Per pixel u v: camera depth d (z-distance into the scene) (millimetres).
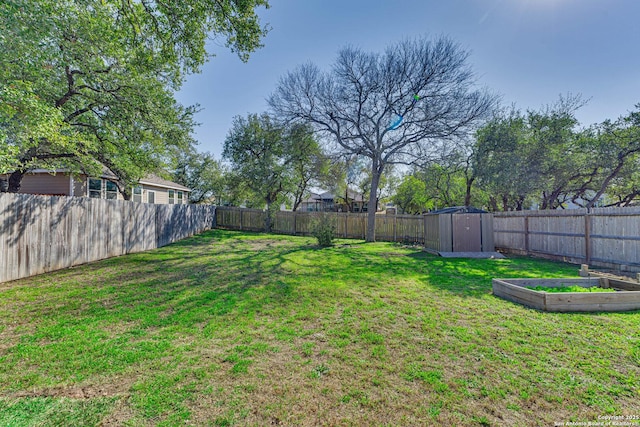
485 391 2117
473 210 9859
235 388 2145
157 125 8750
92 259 7535
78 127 8320
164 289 4902
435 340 2969
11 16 4395
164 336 3055
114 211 8414
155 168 10742
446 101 12195
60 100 7359
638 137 9914
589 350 2719
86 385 2170
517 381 2236
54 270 6379
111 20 6246
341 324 3414
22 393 2066
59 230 6531
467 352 2711
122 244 8742
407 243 13273
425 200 21875
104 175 13070
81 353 2658
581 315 3621
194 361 2535
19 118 5492
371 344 2891
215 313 3750
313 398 2035
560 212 8398
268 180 16703
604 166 11539
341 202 27938
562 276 5980
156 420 1804
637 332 3092
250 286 5125
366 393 2098
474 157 13414
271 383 2215
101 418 1817
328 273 6254
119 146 8656
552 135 11992
